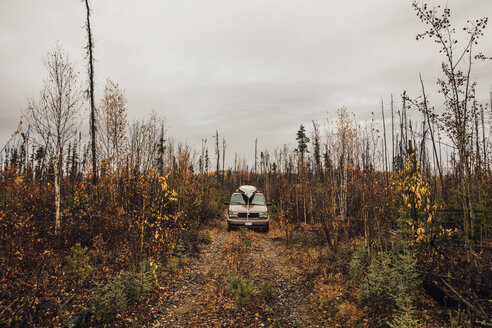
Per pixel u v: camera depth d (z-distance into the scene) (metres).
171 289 5.84
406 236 5.53
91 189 10.23
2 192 7.53
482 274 4.36
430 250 5.25
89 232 7.49
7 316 3.56
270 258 8.48
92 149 11.86
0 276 4.10
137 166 7.95
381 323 4.23
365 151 9.07
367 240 6.57
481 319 3.76
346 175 10.47
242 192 13.80
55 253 5.70
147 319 4.49
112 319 4.29
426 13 5.52
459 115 5.26
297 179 15.61
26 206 7.87
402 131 8.98
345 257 6.95
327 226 8.78
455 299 4.27
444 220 6.44
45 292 3.96
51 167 8.43
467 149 5.51
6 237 4.66
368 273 5.47
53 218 8.18
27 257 4.65
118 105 12.32
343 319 4.57
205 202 14.11
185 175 11.66
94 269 5.41
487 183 6.70
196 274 6.95
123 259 6.11
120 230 7.34
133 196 7.59
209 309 4.98
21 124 4.89
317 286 6.04
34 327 3.62
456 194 7.04
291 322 4.67
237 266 7.15
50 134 8.42
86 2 12.64
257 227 12.42
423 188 5.45
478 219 6.06
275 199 19.66
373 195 6.78
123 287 4.77
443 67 5.57
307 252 8.38
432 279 4.78
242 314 4.85
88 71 12.69
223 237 11.49
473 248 5.14
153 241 6.43
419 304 4.54
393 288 4.54
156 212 6.74
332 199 10.12
